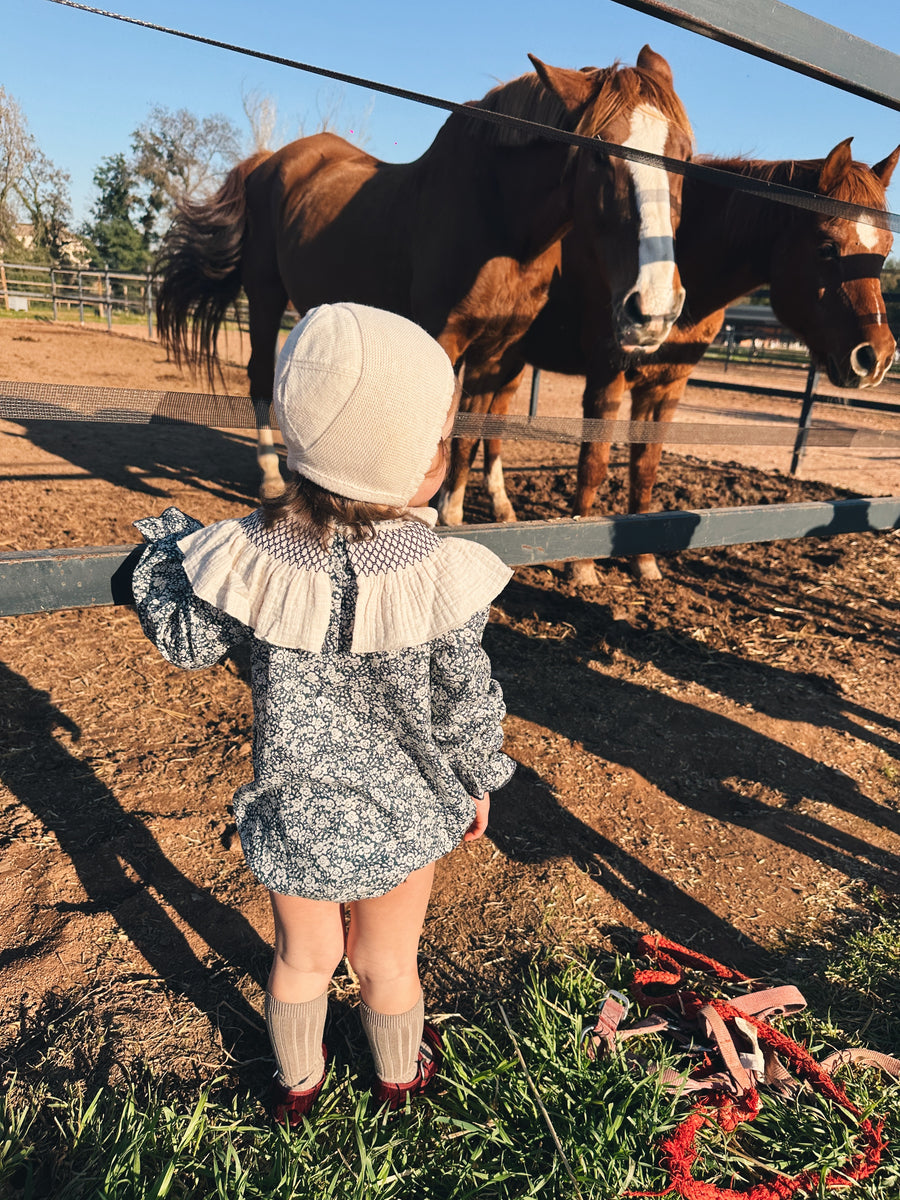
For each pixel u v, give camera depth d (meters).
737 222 3.44
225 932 1.75
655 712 2.86
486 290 3.24
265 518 1.05
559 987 1.61
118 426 7.12
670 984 1.65
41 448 5.95
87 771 2.28
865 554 4.84
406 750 1.13
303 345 0.98
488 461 4.70
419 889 1.21
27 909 1.76
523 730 2.67
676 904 1.94
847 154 3.08
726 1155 1.29
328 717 1.07
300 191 4.25
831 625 3.75
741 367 14.38
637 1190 1.22
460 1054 1.46
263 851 1.09
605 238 2.71
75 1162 1.23
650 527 2.00
